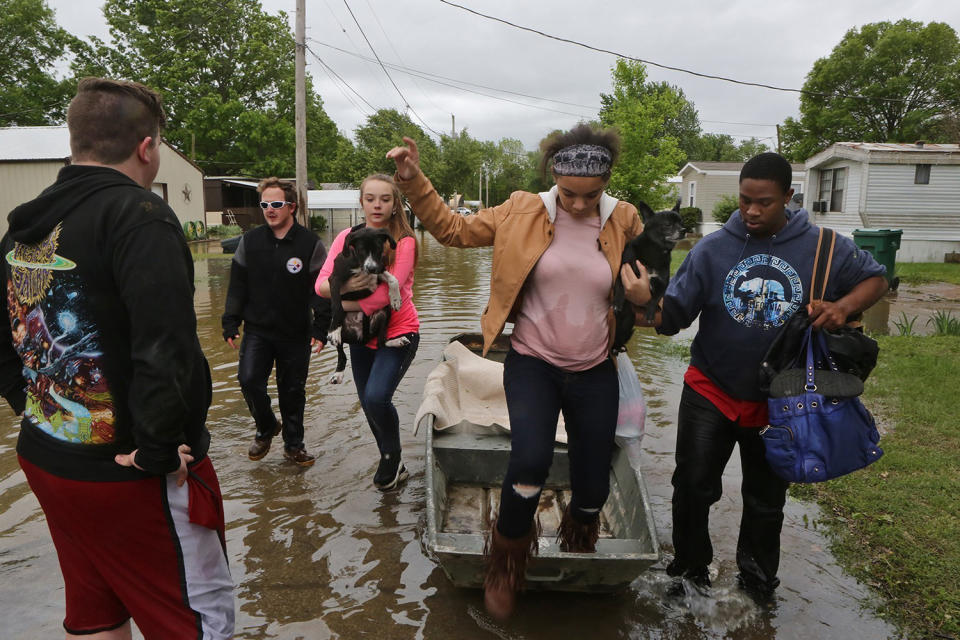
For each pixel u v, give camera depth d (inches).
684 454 117.1
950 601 119.3
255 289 166.9
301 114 697.6
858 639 111.5
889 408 221.9
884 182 801.6
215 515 85.2
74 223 74.7
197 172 1242.0
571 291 105.3
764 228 108.7
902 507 153.4
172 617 81.7
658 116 1049.5
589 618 117.3
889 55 1574.8
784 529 147.3
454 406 184.1
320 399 238.7
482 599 122.3
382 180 152.3
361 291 148.8
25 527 146.5
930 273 664.4
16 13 1662.2
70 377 75.3
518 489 100.6
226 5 1827.0
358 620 115.3
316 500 160.6
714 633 113.3
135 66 1862.7
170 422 73.3
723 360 113.0
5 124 1673.2
